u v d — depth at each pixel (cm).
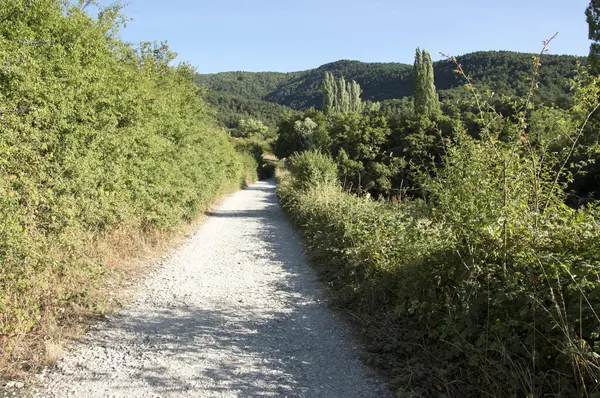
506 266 351
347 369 400
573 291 289
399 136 2023
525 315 314
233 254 962
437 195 459
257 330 500
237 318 541
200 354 430
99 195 681
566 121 427
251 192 3541
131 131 798
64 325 489
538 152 433
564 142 444
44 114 521
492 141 411
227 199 2666
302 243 1098
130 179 819
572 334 273
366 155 1981
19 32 569
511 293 313
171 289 670
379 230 638
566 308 292
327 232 872
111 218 749
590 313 274
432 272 418
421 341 413
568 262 300
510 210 373
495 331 321
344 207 917
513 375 293
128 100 796
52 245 502
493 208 375
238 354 432
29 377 373
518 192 389
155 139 943
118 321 521
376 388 365
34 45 579
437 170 481
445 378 342
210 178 1794
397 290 495
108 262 738
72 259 547
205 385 367
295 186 1680
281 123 6850
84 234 618
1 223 402
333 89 7138
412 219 539
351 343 461
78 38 693
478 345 322
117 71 820
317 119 6203
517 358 309
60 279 539
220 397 348
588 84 425
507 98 441
